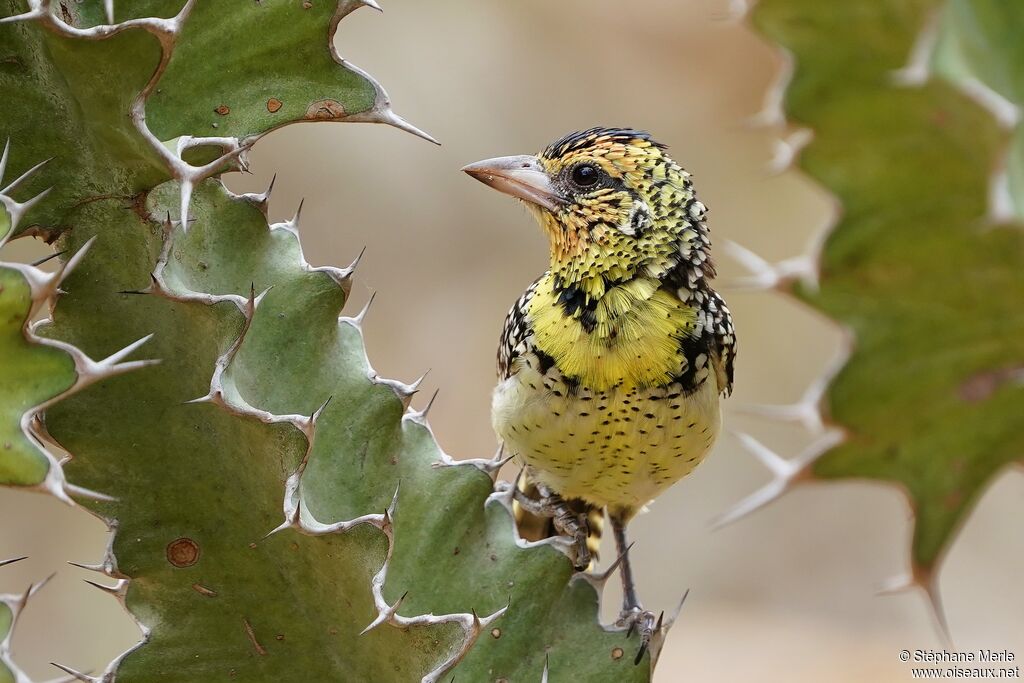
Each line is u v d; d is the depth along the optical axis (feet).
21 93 9.42
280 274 9.55
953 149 9.56
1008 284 9.57
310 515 9.53
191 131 9.52
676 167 9.95
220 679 9.55
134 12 9.52
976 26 9.55
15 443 7.52
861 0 9.55
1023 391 9.59
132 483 9.53
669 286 9.92
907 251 9.58
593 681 9.58
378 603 9.45
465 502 9.57
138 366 7.72
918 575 9.62
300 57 9.52
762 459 9.62
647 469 9.93
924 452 9.61
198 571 9.54
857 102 9.57
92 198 9.52
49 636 10.36
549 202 9.93
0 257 10.25
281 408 9.55
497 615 9.53
